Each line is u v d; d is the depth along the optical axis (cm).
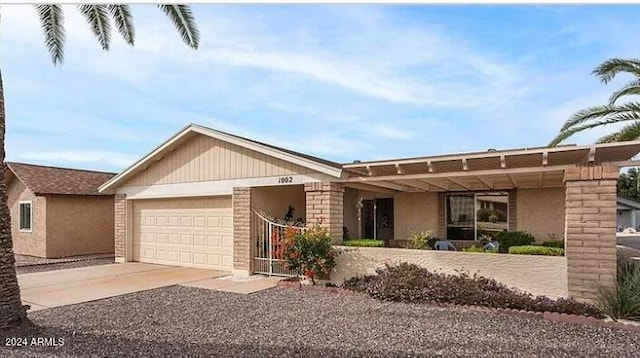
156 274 1334
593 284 848
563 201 1373
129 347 636
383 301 931
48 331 718
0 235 697
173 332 714
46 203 1850
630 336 687
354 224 1641
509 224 1444
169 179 1508
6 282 701
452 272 998
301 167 1203
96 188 2053
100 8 1163
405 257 1052
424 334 698
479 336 688
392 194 1631
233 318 802
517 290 922
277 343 653
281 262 1206
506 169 968
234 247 1323
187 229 1512
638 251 1667
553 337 682
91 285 1152
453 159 949
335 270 1127
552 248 949
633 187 3950
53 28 1173
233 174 1340
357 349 627
